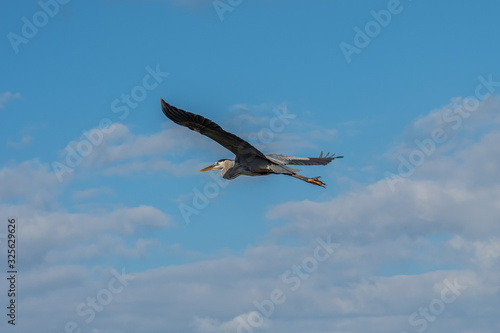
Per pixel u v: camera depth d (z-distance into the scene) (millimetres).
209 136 15938
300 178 19312
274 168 18062
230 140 16266
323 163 19578
